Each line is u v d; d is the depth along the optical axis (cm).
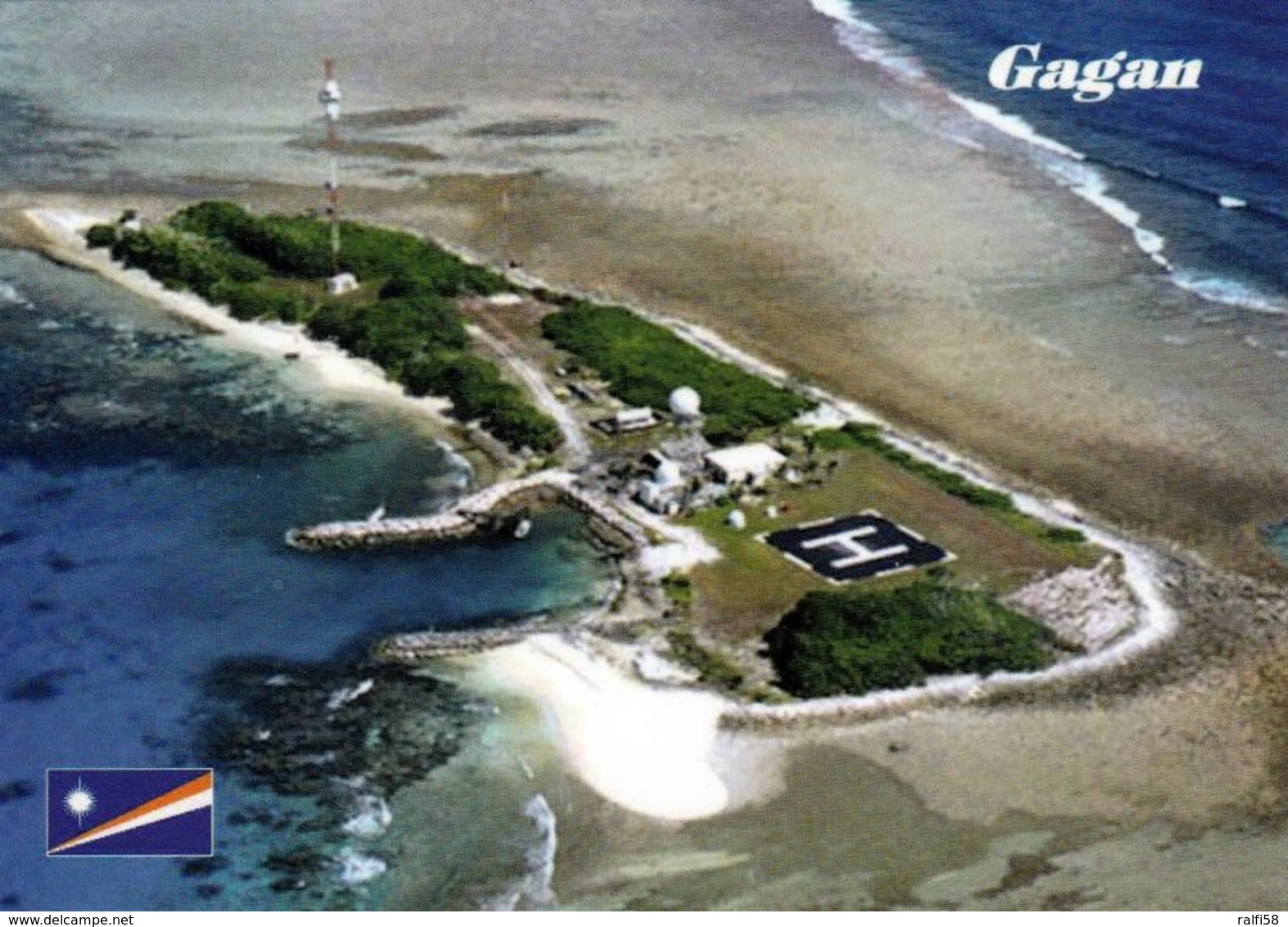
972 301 12188
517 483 9194
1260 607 8444
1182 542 9075
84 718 7281
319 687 7506
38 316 11256
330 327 11094
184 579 8331
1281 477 9844
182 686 7506
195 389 10325
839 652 7606
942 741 7225
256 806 6731
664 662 7681
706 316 11750
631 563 8488
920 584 8206
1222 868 6550
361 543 8669
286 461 9512
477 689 7488
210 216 12594
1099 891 6388
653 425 9938
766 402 10188
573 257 12706
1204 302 12344
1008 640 7794
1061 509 9288
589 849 6531
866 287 12375
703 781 6925
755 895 6300
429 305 11256
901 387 10750
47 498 9019
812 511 9038
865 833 6662
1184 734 7375
